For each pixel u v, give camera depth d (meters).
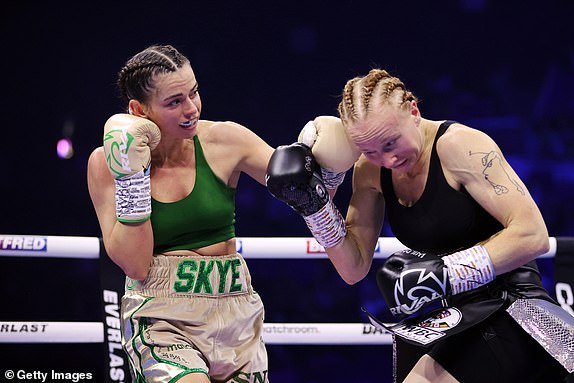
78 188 8.43
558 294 5.48
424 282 3.39
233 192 4.06
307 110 8.95
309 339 5.49
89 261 7.88
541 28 8.88
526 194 3.48
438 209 3.61
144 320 3.83
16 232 8.35
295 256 5.39
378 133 3.41
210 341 3.85
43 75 8.45
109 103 8.55
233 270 3.96
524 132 8.89
